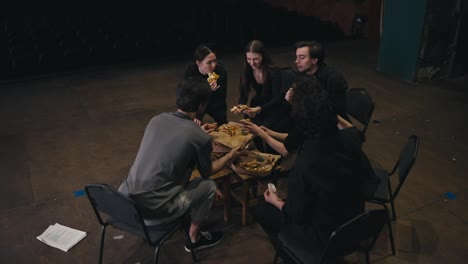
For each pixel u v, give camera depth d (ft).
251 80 12.81
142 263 9.77
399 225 10.80
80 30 30.01
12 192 12.64
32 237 10.67
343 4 32.14
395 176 12.96
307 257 7.45
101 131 16.78
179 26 37.14
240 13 33.12
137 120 17.79
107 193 7.66
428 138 15.38
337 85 11.37
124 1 43.93
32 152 15.11
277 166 10.39
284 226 8.15
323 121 6.63
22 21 39.58
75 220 11.29
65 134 16.55
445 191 12.17
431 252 9.91
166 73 24.18
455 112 17.58
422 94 19.62
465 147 14.67
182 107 8.23
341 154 6.80
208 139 8.22
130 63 26.25
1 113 18.80
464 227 10.73
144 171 8.14
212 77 12.46
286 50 27.58
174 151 8.00
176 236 10.55
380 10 28.96
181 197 8.51
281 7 35.45
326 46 28.32
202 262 9.74
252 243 10.30
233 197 11.37
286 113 12.58
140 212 7.54
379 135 15.75
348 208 7.25
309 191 6.91
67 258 9.95
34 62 24.62
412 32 20.30
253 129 10.12
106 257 9.96
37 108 19.34
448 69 21.52
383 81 21.44
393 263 9.59
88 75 24.07
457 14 20.16
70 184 13.03
